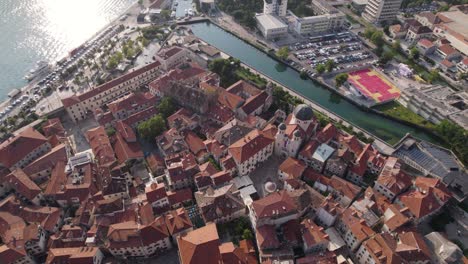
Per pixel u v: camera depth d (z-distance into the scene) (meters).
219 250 150.12
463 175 199.00
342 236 170.50
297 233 164.38
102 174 193.88
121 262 163.50
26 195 185.12
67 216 183.12
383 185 187.25
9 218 171.75
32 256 165.12
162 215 173.25
